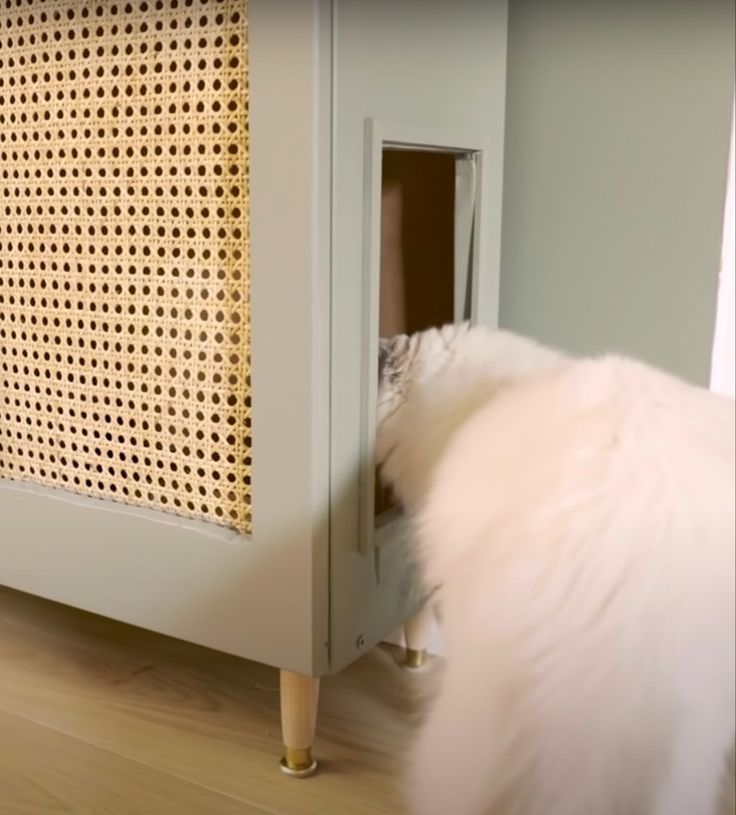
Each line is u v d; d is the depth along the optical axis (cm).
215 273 71
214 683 94
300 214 66
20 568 87
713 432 60
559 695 54
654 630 52
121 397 79
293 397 69
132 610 81
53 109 77
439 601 64
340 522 72
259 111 66
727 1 85
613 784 52
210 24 68
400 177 96
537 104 96
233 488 74
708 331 91
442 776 60
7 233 82
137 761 80
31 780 77
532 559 57
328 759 82
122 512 79
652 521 55
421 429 73
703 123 88
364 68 69
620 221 94
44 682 93
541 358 77
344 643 75
